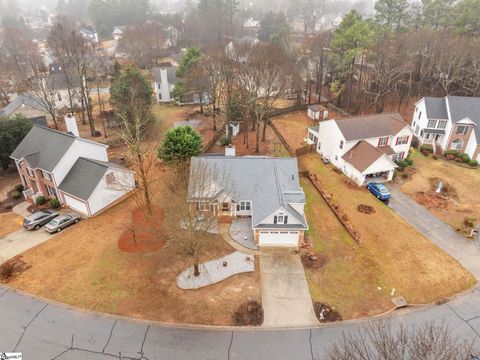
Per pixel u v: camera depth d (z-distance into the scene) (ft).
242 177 124.26
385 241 115.85
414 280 100.27
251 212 118.93
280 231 108.78
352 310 90.58
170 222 117.60
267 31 444.96
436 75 224.33
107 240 112.88
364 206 134.51
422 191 145.89
